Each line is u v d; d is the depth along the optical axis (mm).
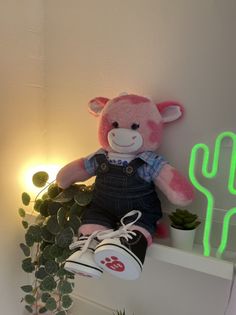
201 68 792
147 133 772
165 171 777
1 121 951
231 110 767
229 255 743
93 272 705
